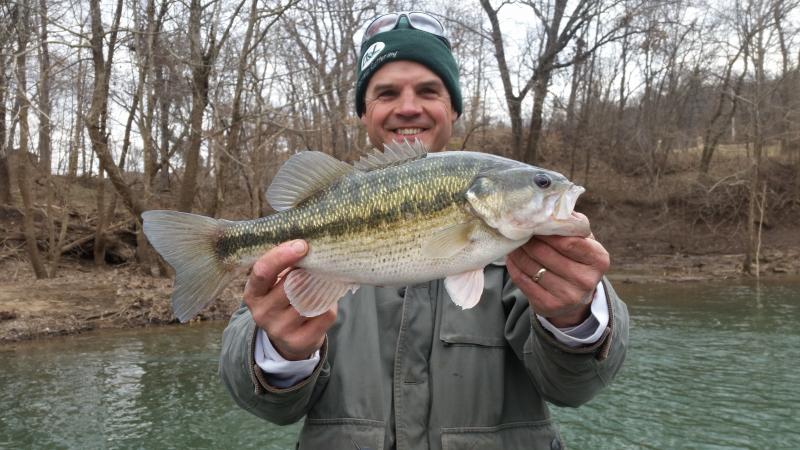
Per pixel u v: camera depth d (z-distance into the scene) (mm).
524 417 725
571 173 8156
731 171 7578
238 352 682
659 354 2662
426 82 900
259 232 697
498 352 728
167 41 4273
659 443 1757
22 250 5117
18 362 2635
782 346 2764
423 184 672
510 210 631
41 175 5922
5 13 3805
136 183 5844
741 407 2012
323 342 663
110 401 2154
